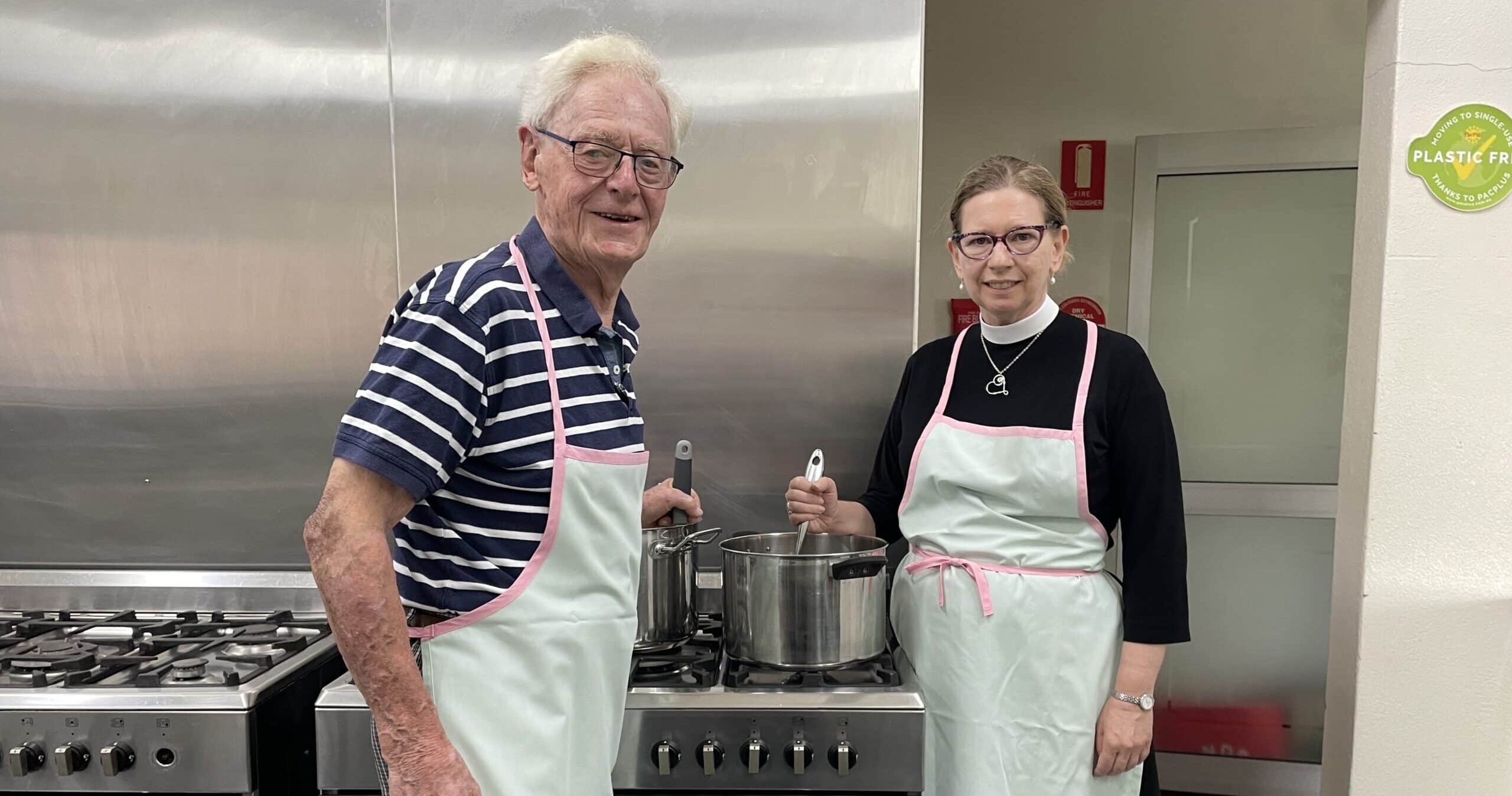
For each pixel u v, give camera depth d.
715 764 1.10
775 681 1.16
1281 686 2.16
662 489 1.26
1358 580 1.33
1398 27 1.24
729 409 1.50
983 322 1.31
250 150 1.50
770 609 1.15
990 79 2.20
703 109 1.45
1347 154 2.00
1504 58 1.23
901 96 1.43
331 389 1.54
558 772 0.88
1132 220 2.14
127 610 1.54
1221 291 2.14
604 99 0.83
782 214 1.46
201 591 1.54
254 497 1.56
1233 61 2.12
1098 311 2.20
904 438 1.35
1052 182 1.21
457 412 0.77
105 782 1.08
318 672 1.27
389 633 0.74
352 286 1.52
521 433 0.83
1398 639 1.31
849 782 1.10
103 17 1.49
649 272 1.48
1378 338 1.28
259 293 1.53
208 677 1.16
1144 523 1.16
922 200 2.24
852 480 1.50
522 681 0.86
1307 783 2.12
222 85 1.50
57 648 1.27
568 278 0.87
